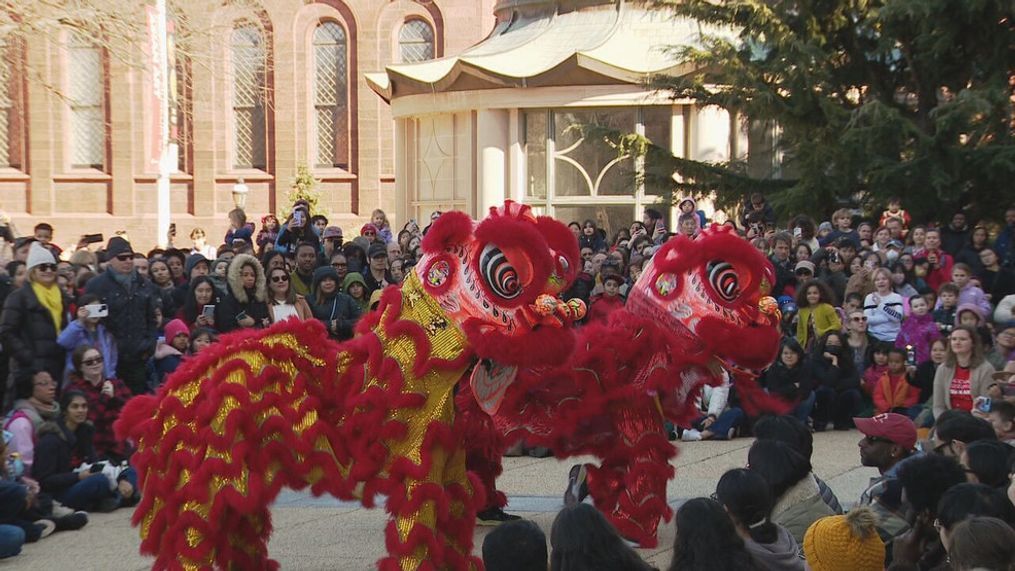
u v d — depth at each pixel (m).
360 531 9.31
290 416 6.93
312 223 19.39
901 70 19.70
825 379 13.44
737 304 8.10
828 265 15.20
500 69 22.47
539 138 22.94
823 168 18.38
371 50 38.06
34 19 22.38
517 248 6.94
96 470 10.19
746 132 22.39
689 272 8.14
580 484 9.12
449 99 23.66
